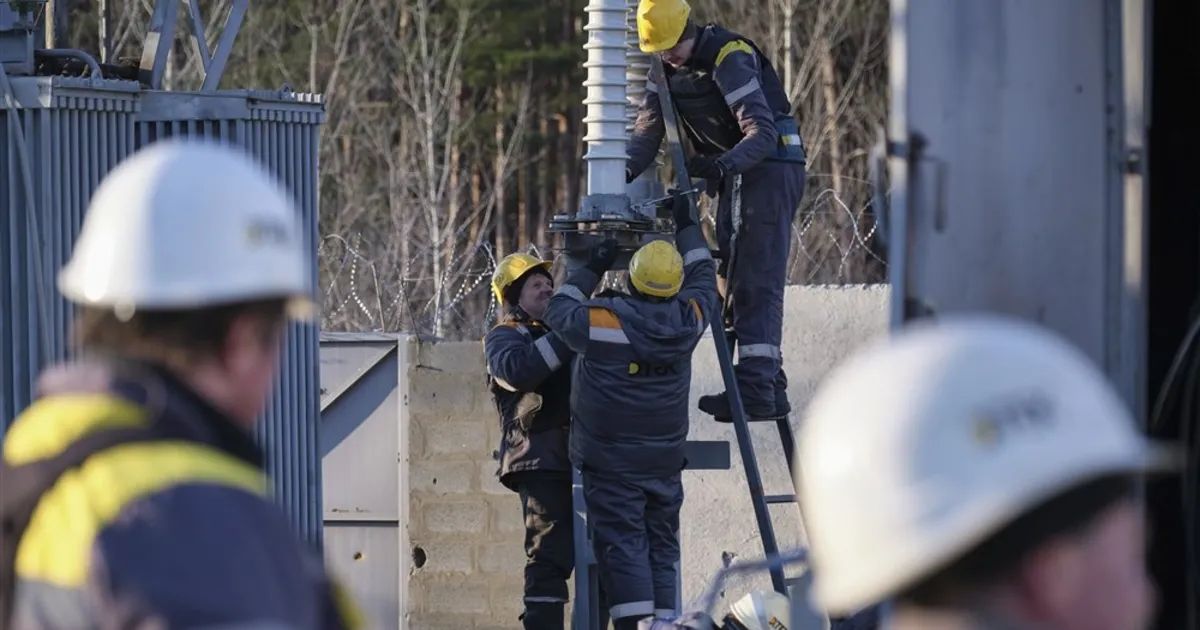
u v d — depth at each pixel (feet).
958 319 22.27
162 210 16.35
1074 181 22.41
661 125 51.72
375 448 68.23
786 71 207.92
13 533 15.28
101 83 38.40
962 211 22.38
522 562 66.74
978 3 22.41
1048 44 22.43
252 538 14.75
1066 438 12.00
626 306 48.91
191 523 14.47
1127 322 22.25
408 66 231.91
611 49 50.39
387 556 68.03
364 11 264.93
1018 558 11.82
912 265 22.25
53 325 37.32
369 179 243.19
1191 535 22.77
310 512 42.60
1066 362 12.41
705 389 63.05
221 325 16.14
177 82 200.54
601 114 50.31
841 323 63.36
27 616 14.93
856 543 12.32
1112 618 11.94
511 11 247.91
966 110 22.44
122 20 185.68
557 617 54.39
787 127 49.24
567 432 54.44
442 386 67.56
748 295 49.03
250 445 16.29
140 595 14.07
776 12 233.35
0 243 37.60
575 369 50.55
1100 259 22.34
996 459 11.94
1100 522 11.89
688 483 63.52
